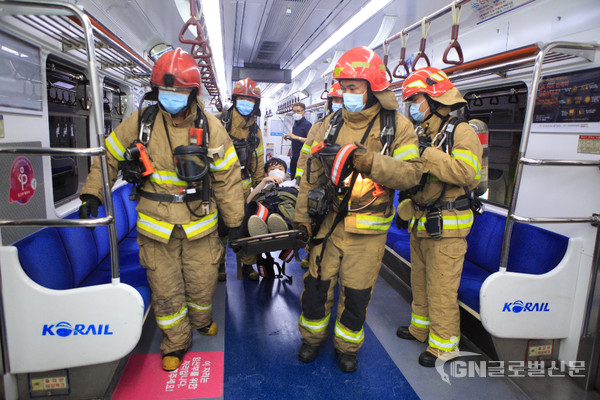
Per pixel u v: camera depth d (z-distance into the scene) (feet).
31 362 6.57
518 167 7.21
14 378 6.79
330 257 7.77
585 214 7.68
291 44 23.24
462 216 7.94
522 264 8.78
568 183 8.05
